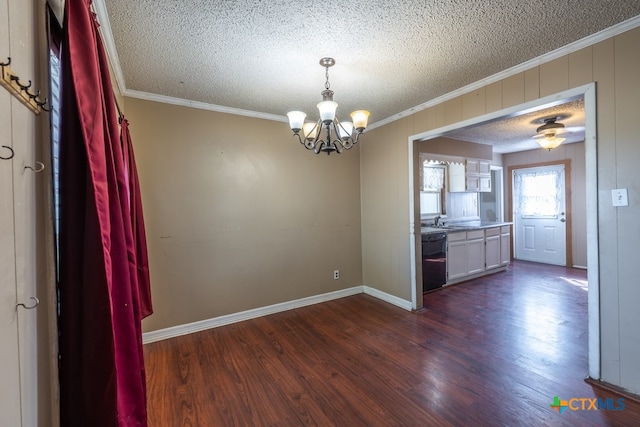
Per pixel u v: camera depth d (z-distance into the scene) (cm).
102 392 89
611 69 182
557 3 157
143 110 267
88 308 89
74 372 88
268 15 162
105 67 118
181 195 284
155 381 208
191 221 289
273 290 335
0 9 63
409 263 336
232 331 289
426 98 292
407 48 199
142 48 193
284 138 341
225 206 306
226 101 290
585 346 243
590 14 166
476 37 188
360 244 405
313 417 171
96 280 89
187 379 209
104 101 116
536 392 187
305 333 281
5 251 65
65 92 88
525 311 322
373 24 172
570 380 198
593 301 194
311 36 183
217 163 302
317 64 219
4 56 65
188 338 275
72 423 88
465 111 266
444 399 183
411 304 334
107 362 90
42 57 88
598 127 188
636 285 177
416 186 329
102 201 95
